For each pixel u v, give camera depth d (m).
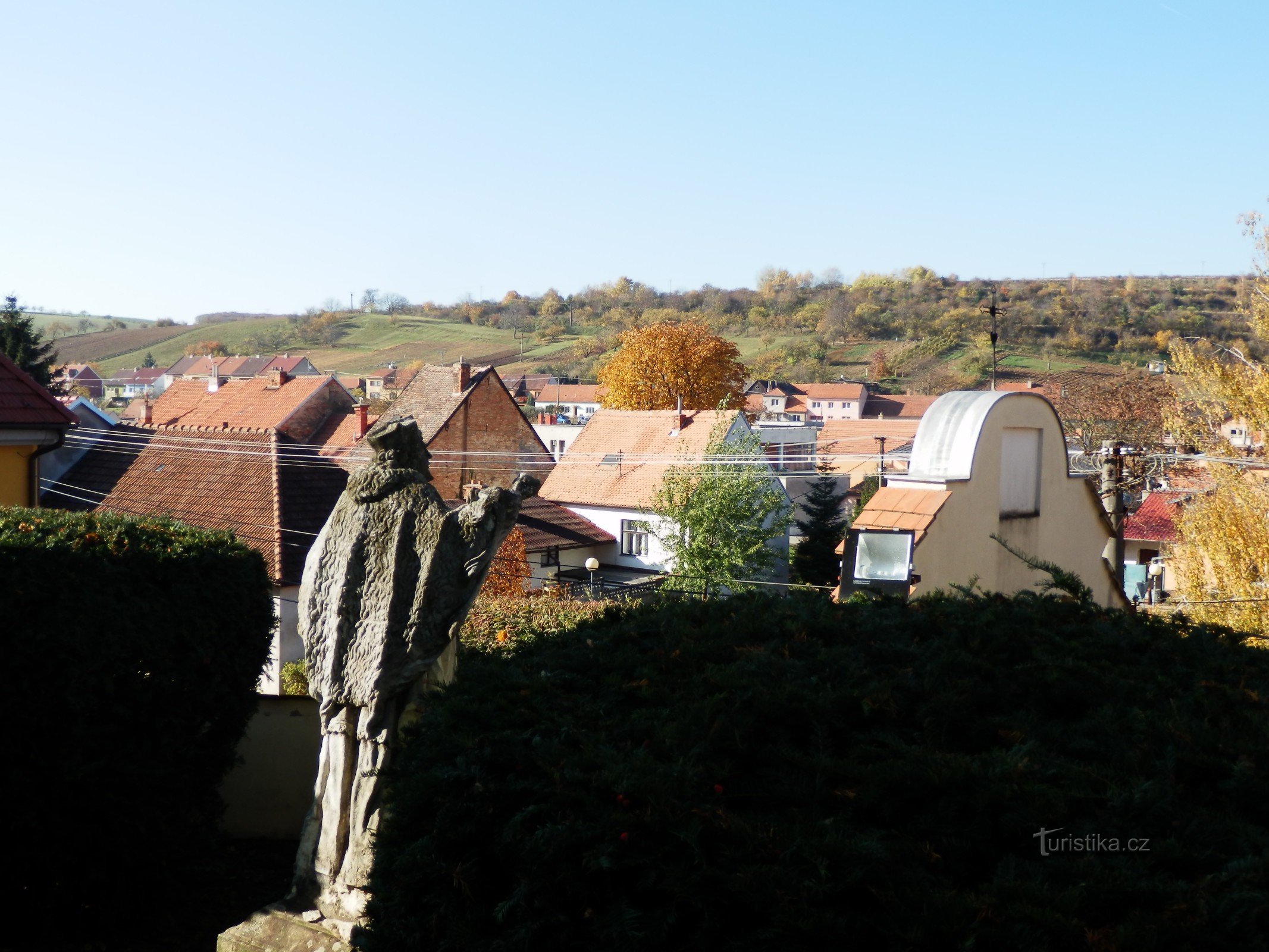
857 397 105.38
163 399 57.94
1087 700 5.29
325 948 6.22
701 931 3.71
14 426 15.35
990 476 12.47
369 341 175.50
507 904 4.10
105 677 7.25
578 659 5.99
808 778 4.38
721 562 33.53
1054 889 3.50
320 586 6.71
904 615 6.72
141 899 7.82
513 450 45.91
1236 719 5.06
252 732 10.25
